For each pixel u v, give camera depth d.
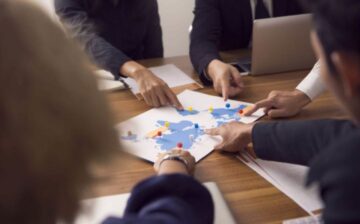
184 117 1.02
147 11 1.65
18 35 0.37
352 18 0.34
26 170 0.38
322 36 0.37
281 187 0.75
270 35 1.23
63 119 0.38
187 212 0.50
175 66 1.40
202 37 1.43
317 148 0.74
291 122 0.81
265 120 1.01
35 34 0.38
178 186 0.54
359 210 0.35
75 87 0.40
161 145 0.89
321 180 0.38
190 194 0.54
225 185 0.77
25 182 0.38
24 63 0.37
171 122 1.00
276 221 0.67
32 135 0.37
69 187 0.41
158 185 0.53
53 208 0.41
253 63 1.26
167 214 0.48
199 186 0.55
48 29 0.40
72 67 0.40
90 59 0.45
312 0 0.38
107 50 1.24
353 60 0.35
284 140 0.79
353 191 0.35
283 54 1.27
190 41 1.46
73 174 0.41
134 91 1.18
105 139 0.43
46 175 0.38
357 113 0.40
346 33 0.34
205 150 0.88
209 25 1.47
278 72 1.29
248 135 0.85
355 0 0.34
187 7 2.49
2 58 0.36
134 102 1.12
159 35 1.75
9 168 0.37
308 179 0.40
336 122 0.75
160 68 1.38
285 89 1.18
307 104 1.06
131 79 1.25
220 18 1.54
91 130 0.41
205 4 1.51
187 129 0.96
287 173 0.79
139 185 0.55
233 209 0.70
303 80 1.13
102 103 0.42
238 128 0.88
